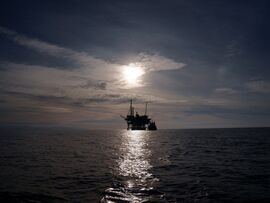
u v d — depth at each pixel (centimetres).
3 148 4456
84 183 1709
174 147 5003
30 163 2642
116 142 6825
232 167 2409
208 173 2092
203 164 2631
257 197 1380
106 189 1548
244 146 4878
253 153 3641
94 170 2242
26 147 4703
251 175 1991
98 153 3812
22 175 1977
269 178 1872
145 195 1425
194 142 6481
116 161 2880
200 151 4072
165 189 1552
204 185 1656
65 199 1345
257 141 6350
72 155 3484
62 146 5128
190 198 1366
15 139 7294
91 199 1348
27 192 1470
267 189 1546
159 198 1366
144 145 5647
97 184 1681
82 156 3372
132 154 3688
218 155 3472
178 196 1403
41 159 2988
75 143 6156
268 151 3894
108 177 1919
